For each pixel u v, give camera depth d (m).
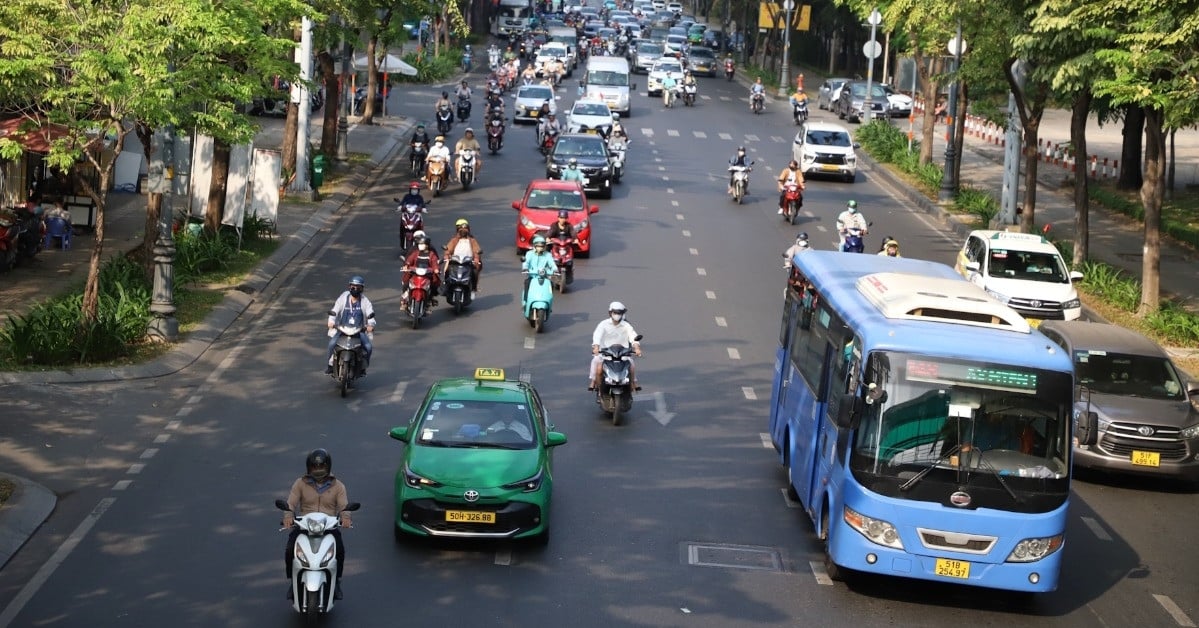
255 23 51.44
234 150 64.38
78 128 45.91
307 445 39.75
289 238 69.19
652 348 53.28
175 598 28.56
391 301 58.88
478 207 82.81
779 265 70.94
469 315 57.28
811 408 35.19
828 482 32.22
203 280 59.16
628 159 108.38
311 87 58.12
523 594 29.66
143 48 45.19
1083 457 40.97
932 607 30.62
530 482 32.03
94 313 47.44
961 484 29.73
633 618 28.64
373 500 35.38
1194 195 96.00
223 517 33.69
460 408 34.69
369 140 109.12
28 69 43.91
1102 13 56.31
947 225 87.19
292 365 48.59
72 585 29.08
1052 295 58.34
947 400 30.06
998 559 29.72
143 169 80.06
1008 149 81.00
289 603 28.53
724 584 31.02
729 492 37.78
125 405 42.66
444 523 31.53
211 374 46.94
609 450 40.97
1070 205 94.19
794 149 108.50
